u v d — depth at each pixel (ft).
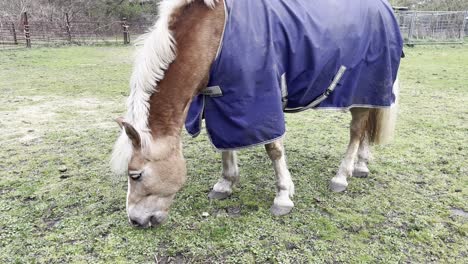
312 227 6.63
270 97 6.14
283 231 6.52
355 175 8.66
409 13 45.75
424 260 5.75
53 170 9.11
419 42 42.22
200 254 5.94
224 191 7.66
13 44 38.75
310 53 6.39
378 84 7.38
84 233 6.49
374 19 7.10
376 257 5.83
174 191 5.87
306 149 10.52
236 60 5.87
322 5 6.70
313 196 7.75
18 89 18.49
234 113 6.15
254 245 6.12
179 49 5.63
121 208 7.30
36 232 6.53
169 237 6.37
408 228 6.59
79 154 10.20
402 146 10.61
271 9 6.27
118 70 25.03
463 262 5.69
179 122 5.83
